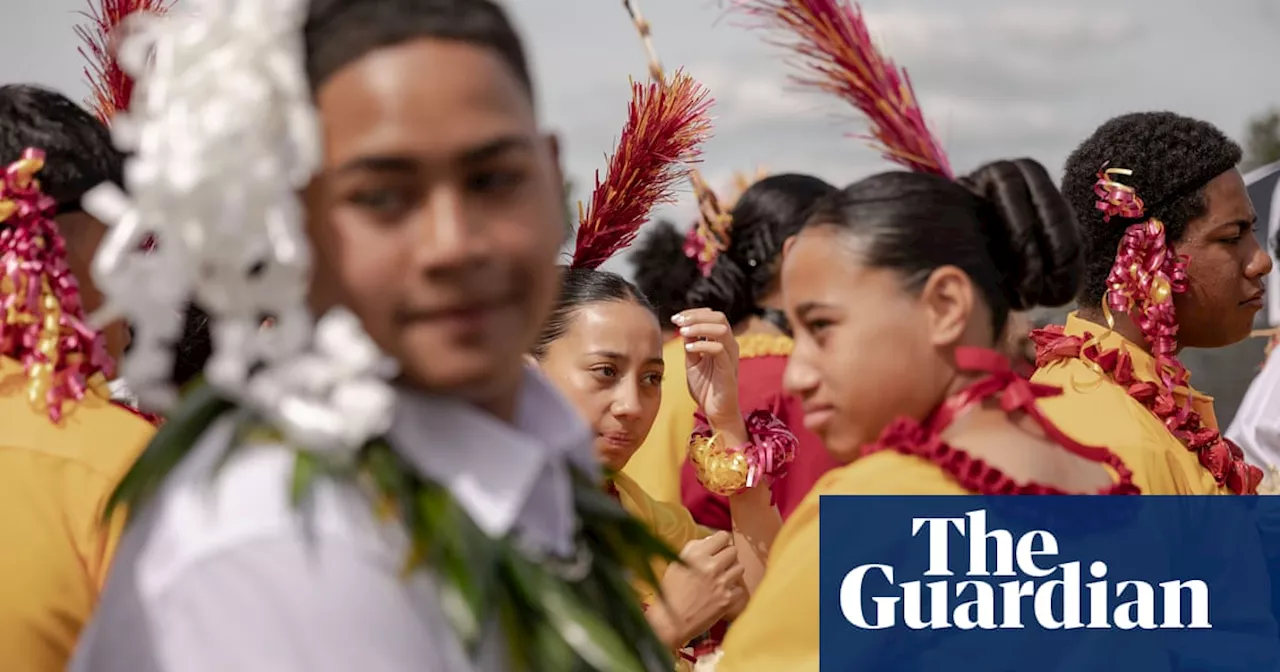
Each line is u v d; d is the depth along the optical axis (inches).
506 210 35.1
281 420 33.4
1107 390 79.9
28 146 64.1
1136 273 86.9
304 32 34.2
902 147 60.7
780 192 104.6
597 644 36.9
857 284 56.4
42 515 57.7
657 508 88.0
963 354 56.5
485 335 34.9
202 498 33.1
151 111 33.5
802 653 58.4
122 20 71.0
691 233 106.6
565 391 86.7
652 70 70.2
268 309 33.9
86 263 65.4
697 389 89.1
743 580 79.4
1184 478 76.9
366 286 34.1
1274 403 128.0
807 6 61.5
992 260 57.4
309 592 31.5
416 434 35.7
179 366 68.6
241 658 31.1
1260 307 91.7
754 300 105.0
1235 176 89.9
